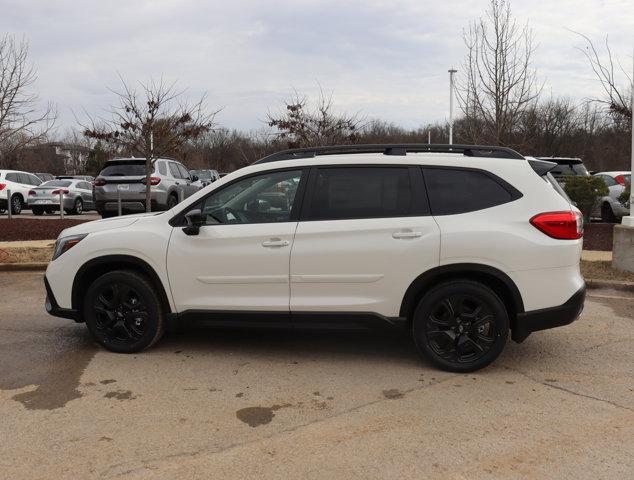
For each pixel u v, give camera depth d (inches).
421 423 148.8
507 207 182.1
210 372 186.4
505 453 133.0
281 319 190.5
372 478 122.4
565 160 596.7
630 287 312.7
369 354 203.9
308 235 186.7
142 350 204.1
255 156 1082.7
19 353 205.3
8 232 524.1
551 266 177.8
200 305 195.3
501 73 589.6
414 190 186.2
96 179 588.7
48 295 210.4
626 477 122.8
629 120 569.0
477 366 182.7
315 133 741.3
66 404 161.0
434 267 180.7
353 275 184.5
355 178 190.2
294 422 149.6
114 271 201.3
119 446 136.5
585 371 187.6
